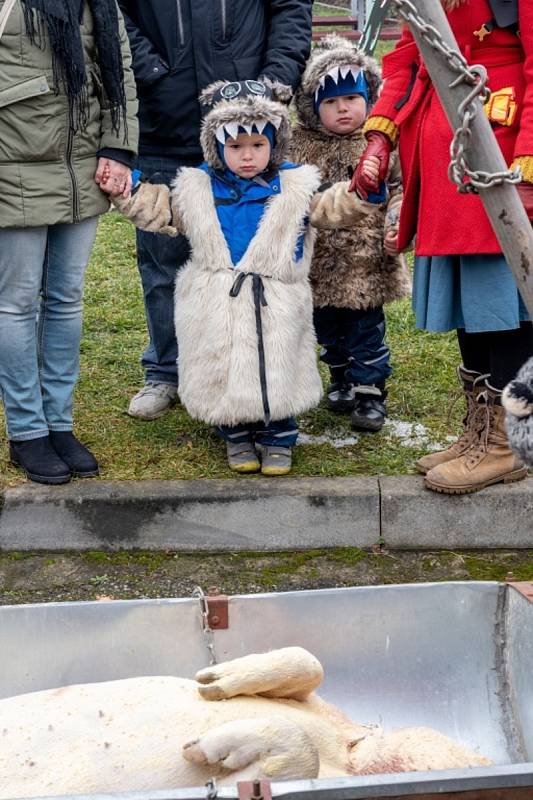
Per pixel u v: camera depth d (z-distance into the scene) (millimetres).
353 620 3111
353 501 4305
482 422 4281
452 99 2217
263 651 3094
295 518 4320
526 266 2297
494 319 3854
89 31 4137
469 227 3760
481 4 3641
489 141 2242
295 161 4738
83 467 4492
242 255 4277
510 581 3146
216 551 4340
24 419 4453
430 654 3131
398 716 3086
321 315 4887
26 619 3004
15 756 2400
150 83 4738
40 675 3023
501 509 4301
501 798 2133
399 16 2246
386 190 4207
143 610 3055
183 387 4398
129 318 6258
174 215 4344
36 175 4090
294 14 4750
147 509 4316
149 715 2488
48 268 4410
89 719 2479
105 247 7527
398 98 4008
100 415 5109
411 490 4320
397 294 4809
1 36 3916
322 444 4848
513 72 3676
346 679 3117
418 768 2533
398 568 4203
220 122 4129
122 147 4234
